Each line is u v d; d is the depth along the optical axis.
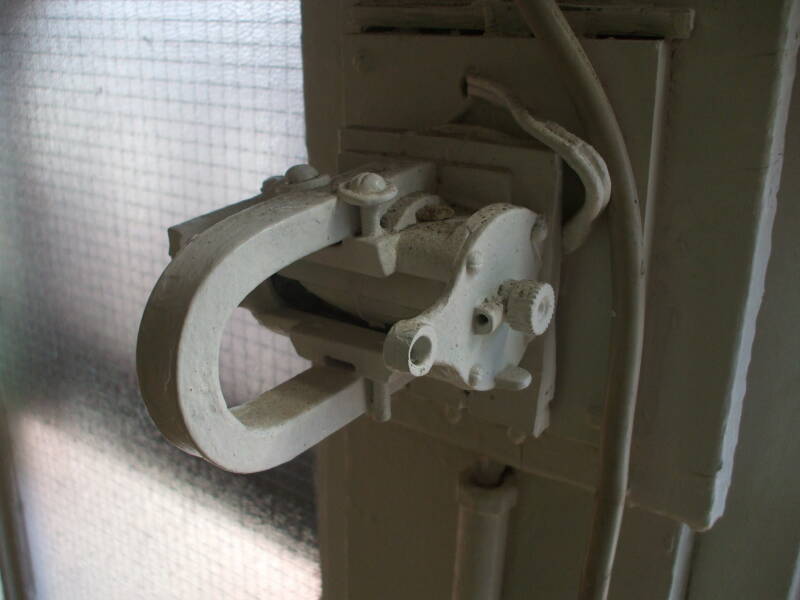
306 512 0.88
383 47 0.52
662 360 0.49
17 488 1.26
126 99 0.86
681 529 0.55
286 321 0.51
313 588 0.91
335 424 0.47
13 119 1.00
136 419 1.02
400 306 0.46
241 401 0.88
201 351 0.36
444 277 0.41
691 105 0.44
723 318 0.46
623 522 0.58
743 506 0.57
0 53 0.98
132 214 0.91
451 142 0.48
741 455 0.56
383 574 0.74
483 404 0.54
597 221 0.48
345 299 0.49
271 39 0.71
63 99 0.93
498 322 0.42
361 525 0.74
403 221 0.44
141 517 1.08
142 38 0.81
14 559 1.30
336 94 0.63
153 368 0.36
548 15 0.41
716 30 0.42
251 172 0.78
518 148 0.46
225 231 0.38
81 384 1.08
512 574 0.66
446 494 0.67
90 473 1.12
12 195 1.05
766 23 0.41
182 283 0.36
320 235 0.41
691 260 0.46
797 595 0.58
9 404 1.21
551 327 0.50
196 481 0.98
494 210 0.42
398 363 0.37
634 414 0.51
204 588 1.04
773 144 0.43
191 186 0.83
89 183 0.94
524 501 0.63
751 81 0.42
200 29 0.76
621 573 0.59
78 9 0.86
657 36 0.43
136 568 1.12
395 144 0.50
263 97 0.74
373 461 0.71
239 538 0.96
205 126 0.80
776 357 0.52
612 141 0.43
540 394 0.51
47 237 1.03
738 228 0.44
